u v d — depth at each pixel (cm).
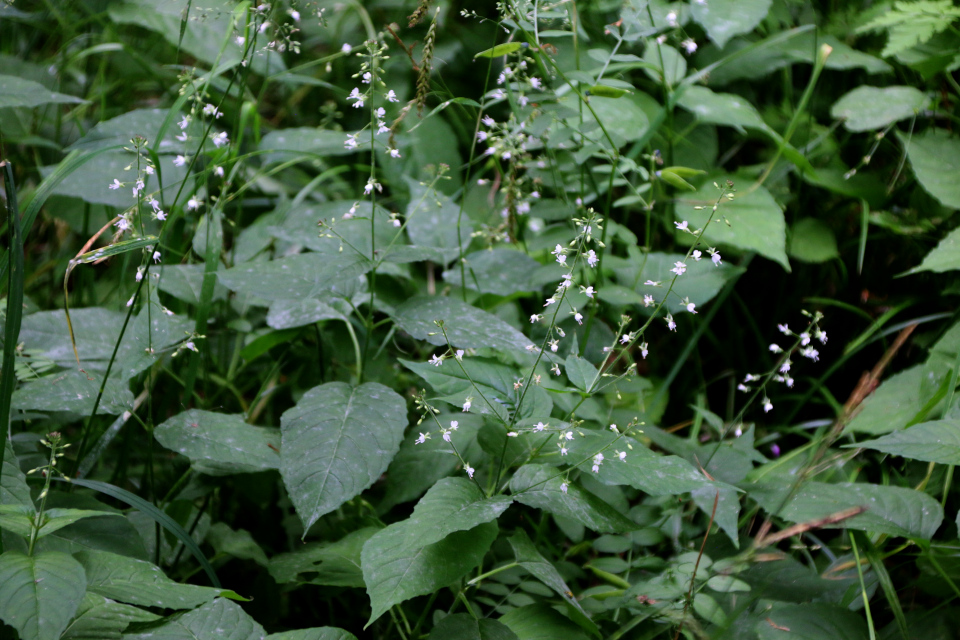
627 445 166
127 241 167
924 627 165
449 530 160
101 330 176
